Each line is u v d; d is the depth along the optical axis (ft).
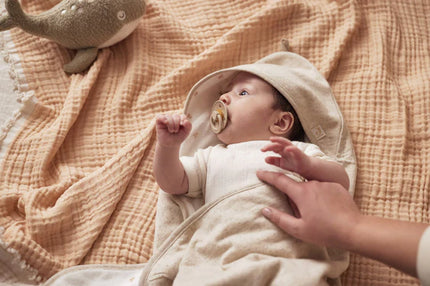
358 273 3.62
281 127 3.94
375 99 4.36
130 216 3.99
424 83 4.46
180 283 3.10
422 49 4.77
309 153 3.70
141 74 4.71
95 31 4.55
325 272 3.04
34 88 4.66
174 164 3.49
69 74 4.81
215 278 3.02
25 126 4.41
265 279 3.00
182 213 3.68
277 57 4.46
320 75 4.28
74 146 4.40
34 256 3.68
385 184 3.97
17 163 4.16
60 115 4.42
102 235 3.91
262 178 3.40
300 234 3.03
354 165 4.00
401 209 3.88
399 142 4.12
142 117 4.53
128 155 4.17
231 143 3.92
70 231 3.90
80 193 3.98
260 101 3.87
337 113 4.12
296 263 3.08
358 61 4.65
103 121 4.50
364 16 4.94
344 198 3.03
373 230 2.72
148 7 5.16
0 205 3.90
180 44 4.97
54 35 4.62
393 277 3.56
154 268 3.36
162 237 3.67
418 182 3.99
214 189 3.61
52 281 3.55
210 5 5.17
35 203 3.87
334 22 4.86
